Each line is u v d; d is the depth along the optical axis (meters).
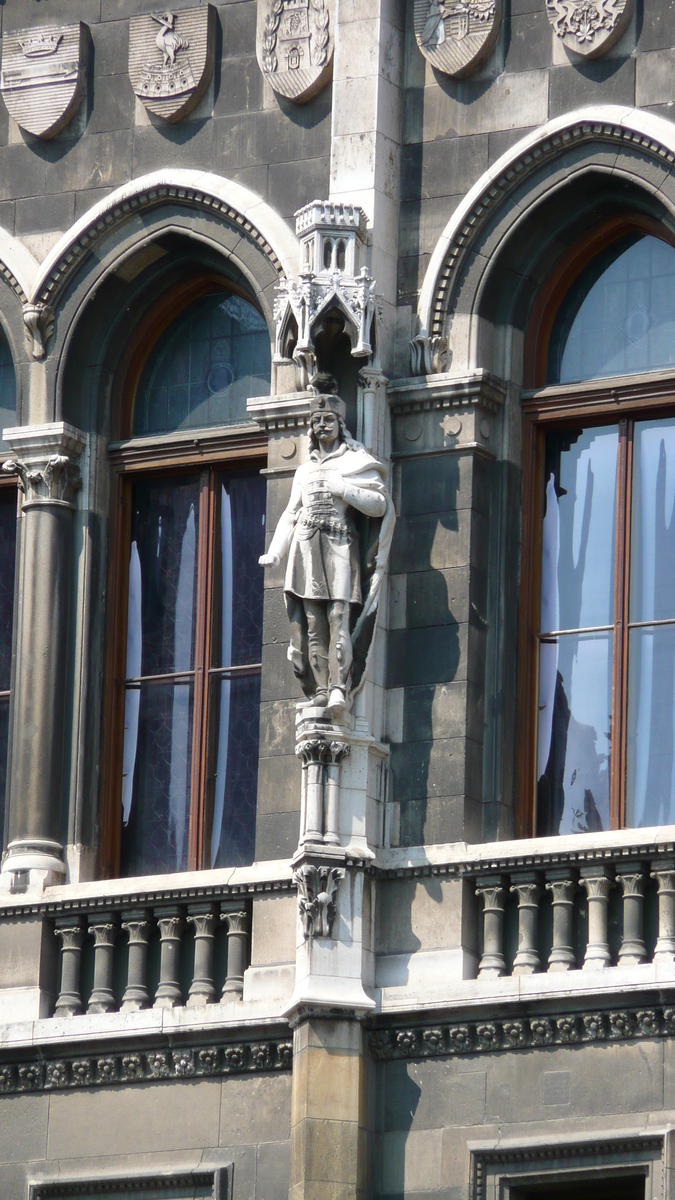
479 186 54.78
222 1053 52.88
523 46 55.25
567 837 51.62
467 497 53.94
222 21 57.91
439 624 53.62
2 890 55.34
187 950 54.06
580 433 54.84
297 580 53.19
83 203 58.16
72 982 54.66
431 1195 51.03
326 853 52.00
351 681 52.91
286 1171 52.00
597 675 53.84
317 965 51.66
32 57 58.84
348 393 54.53
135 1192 53.16
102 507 57.53
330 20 56.59
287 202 56.50
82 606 56.94
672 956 50.38
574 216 54.97
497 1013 51.22
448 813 52.69
